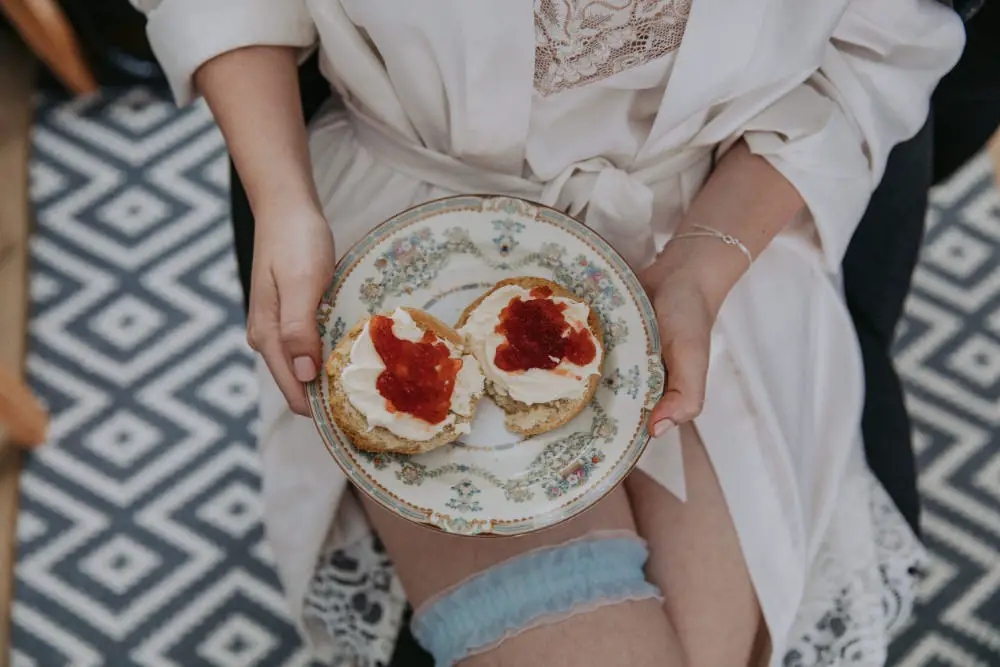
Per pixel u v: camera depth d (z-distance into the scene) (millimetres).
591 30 921
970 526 1664
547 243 967
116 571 1626
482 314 935
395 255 965
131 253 1854
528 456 921
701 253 1032
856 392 1115
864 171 1069
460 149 1043
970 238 1880
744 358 1060
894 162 1178
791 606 1032
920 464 1708
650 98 1018
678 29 935
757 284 1106
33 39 1844
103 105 1972
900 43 1059
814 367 1124
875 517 1133
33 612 1592
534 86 969
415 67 978
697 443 1070
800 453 1075
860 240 1256
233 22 1022
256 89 1037
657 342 927
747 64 975
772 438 1052
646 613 995
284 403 1073
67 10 1808
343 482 1051
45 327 1792
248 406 1747
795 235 1128
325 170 1133
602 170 1044
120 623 1593
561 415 919
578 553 990
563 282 969
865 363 1232
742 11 929
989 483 1695
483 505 891
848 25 1051
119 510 1666
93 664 1564
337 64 1025
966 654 1581
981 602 1611
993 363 1782
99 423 1723
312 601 1093
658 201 1097
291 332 930
